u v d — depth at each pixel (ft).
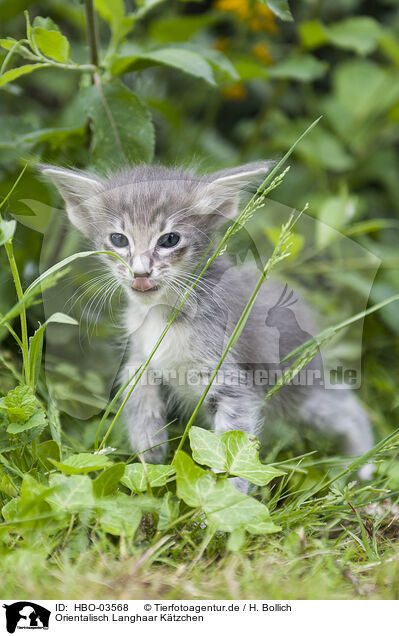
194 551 3.04
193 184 3.36
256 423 3.43
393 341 4.00
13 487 3.12
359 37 4.23
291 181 4.57
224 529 3.01
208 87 4.49
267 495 3.26
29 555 2.96
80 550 3.01
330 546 3.14
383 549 3.16
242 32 4.46
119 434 3.43
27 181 3.56
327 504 3.20
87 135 3.69
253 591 2.96
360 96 4.60
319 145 4.47
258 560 3.04
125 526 3.01
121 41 3.72
